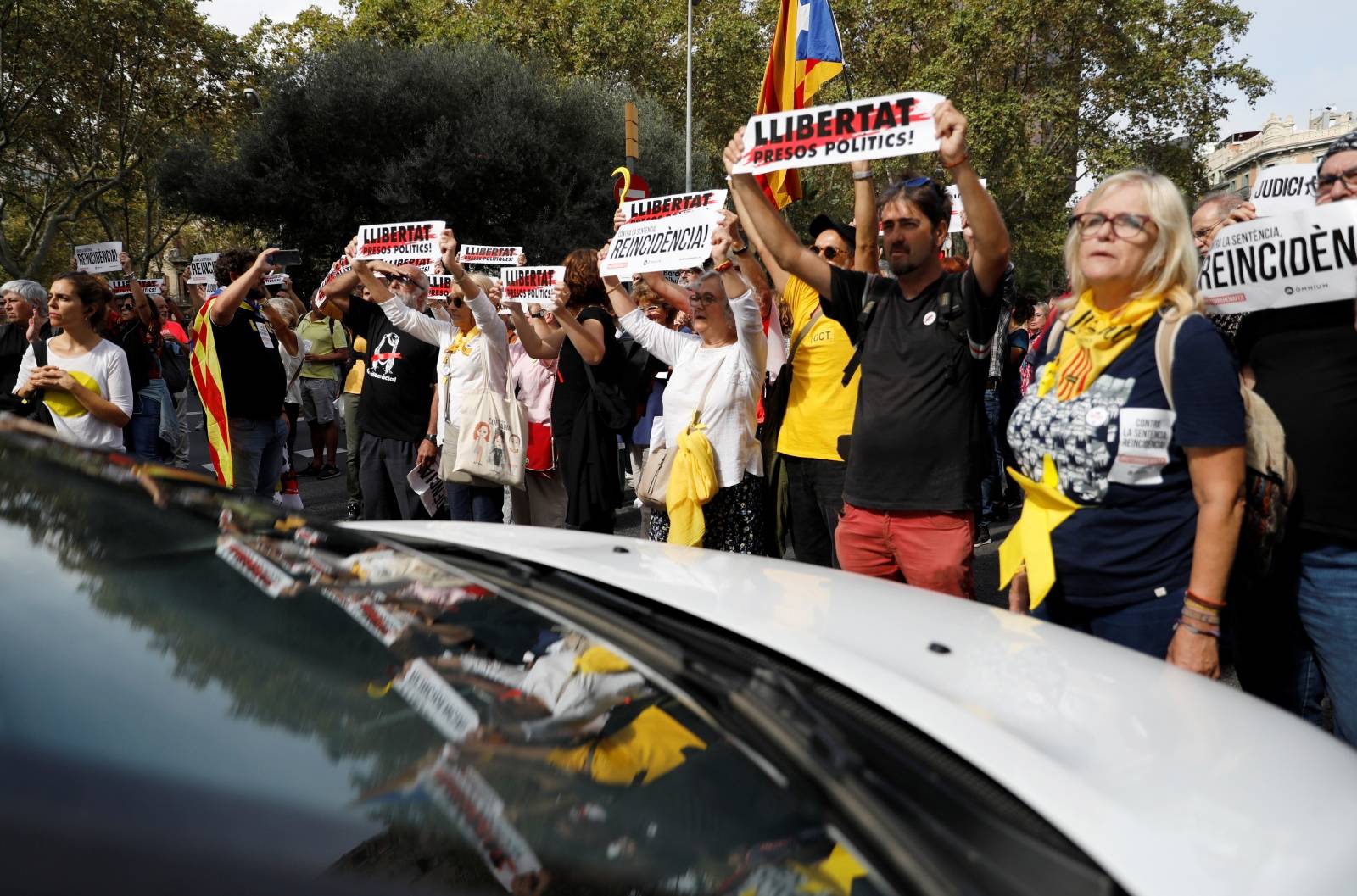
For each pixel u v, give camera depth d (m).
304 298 22.72
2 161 28.16
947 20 30.02
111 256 7.26
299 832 0.83
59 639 0.97
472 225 22.00
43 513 1.23
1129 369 2.11
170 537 1.30
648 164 23.78
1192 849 1.01
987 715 1.27
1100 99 31.58
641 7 30.94
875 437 2.84
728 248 3.59
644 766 1.03
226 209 21.77
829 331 3.68
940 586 2.80
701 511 3.60
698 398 3.67
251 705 0.98
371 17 31.12
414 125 21.59
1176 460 2.10
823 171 30.62
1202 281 2.47
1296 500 2.34
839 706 1.24
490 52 23.41
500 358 4.50
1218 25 31.08
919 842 0.93
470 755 1.00
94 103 28.20
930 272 2.83
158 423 6.77
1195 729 1.29
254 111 26.73
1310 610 2.37
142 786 0.82
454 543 1.92
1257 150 64.50
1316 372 2.32
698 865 0.90
